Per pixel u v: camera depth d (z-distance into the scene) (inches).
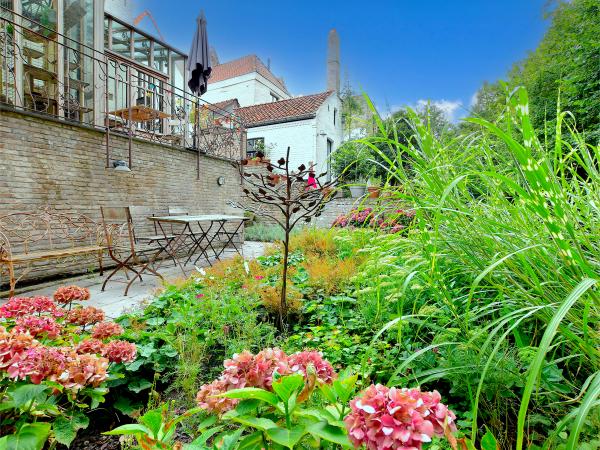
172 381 71.0
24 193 165.0
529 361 49.1
